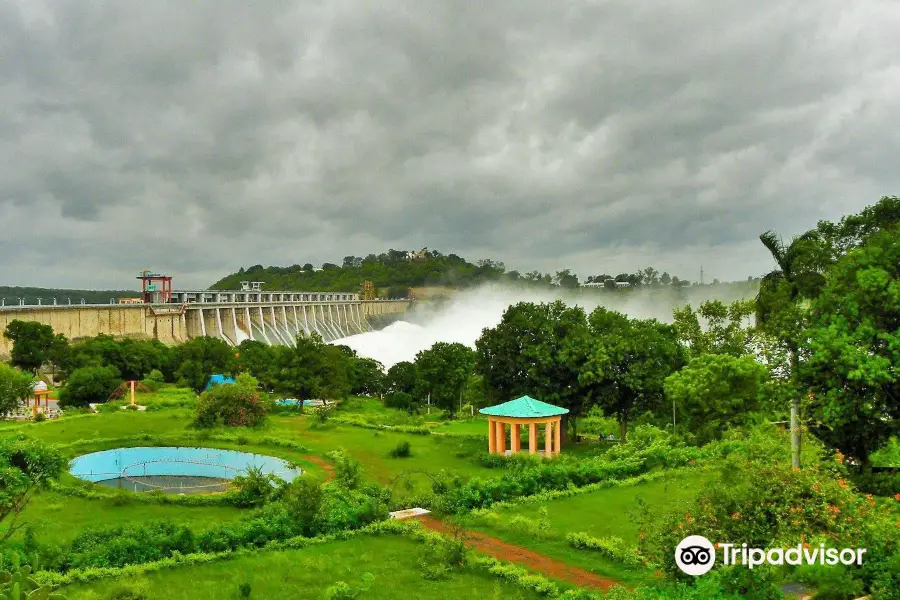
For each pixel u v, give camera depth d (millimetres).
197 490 52375
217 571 31156
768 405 38250
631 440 59031
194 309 189125
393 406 114688
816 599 22062
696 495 25266
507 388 73562
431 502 42000
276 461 58750
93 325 148625
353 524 37594
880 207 46969
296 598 27828
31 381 84062
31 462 34688
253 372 127500
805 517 22016
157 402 90750
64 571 30844
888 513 25297
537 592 28141
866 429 34406
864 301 33750
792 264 45969
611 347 66875
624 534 35906
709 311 71875
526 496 44094
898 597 21156
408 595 27938
